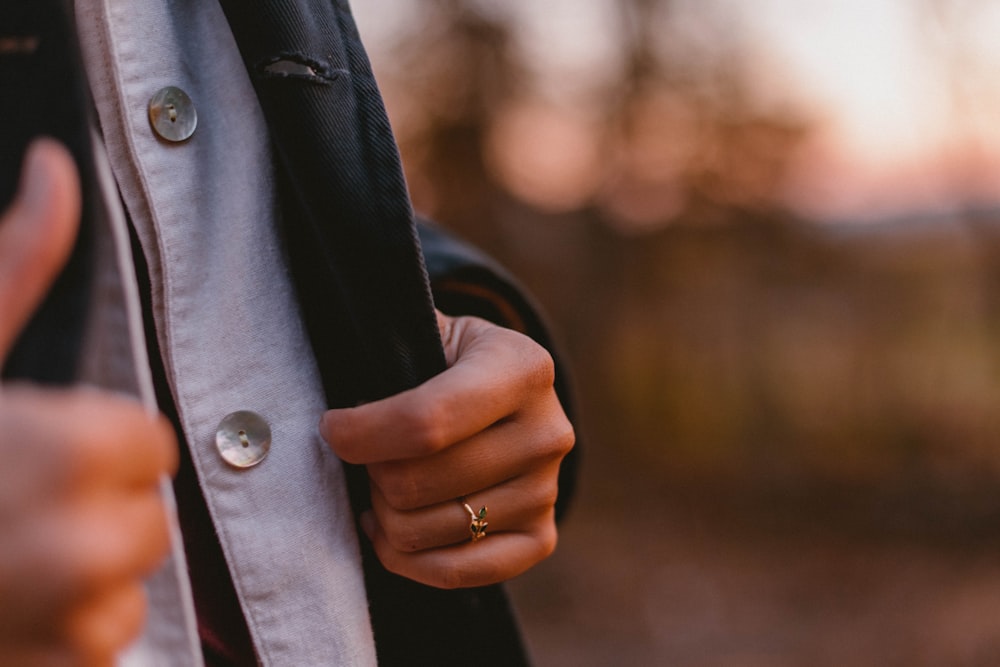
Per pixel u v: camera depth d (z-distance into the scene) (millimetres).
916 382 3611
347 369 417
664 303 4020
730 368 3979
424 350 398
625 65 3799
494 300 485
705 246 4016
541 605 2496
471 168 3775
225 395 384
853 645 2150
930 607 2336
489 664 448
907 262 3625
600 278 3990
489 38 3652
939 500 3068
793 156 3885
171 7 393
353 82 399
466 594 439
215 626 411
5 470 268
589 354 4008
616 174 3920
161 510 285
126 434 276
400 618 435
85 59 375
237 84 400
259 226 397
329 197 385
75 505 271
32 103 328
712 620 2342
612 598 2496
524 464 396
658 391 4004
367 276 390
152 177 379
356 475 414
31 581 267
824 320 3859
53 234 295
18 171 324
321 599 389
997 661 1989
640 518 3309
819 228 3893
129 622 281
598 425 4008
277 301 396
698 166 3916
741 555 2838
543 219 3957
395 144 399
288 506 388
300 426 394
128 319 342
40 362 315
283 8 381
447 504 393
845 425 3746
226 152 395
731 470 3686
